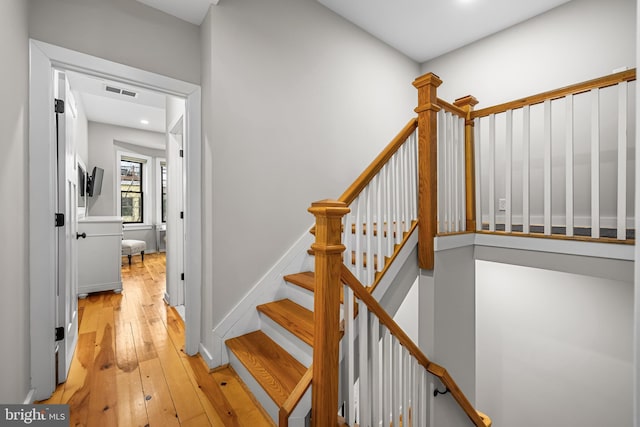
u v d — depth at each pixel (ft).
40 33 5.40
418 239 6.22
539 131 9.91
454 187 6.89
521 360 10.39
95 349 7.35
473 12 9.55
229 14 6.86
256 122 7.29
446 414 6.19
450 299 6.55
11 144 4.50
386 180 5.55
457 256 6.83
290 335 5.97
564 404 9.55
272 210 7.57
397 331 4.67
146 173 22.52
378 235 5.40
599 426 8.94
